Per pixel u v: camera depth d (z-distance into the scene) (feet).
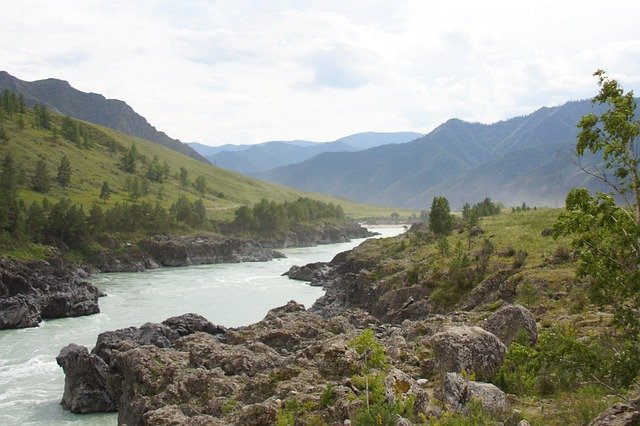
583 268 53.21
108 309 296.30
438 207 370.53
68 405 149.38
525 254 215.10
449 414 65.98
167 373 120.88
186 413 102.22
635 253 51.11
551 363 55.26
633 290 50.01
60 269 360.28
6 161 560.20
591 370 53.67
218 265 560.61
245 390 103.35
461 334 86.58
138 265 504.02
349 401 77.46
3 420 140.15
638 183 50.60
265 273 478.18
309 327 160.15
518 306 97.55
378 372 90.02
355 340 79.20
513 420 62.85
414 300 223.10
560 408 66.13
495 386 73.15
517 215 398.01
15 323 250.16
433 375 90.94
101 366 151.23
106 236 528.22
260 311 288.71
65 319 272.72
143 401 111.55
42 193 625.82
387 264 284.41
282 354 143.13
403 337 130.00
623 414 52.11
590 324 108.78
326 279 398.83
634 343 52.34
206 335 157.89
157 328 187.01
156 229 614.75
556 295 152.05
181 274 469.57
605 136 52.47
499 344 85.87
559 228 54.34
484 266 215.31
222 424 88.58
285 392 92.99
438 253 276.41
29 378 174.60
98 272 476.13
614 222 50.93
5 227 407.03
